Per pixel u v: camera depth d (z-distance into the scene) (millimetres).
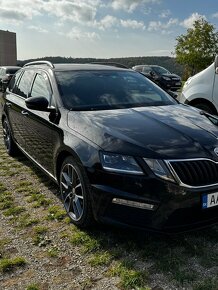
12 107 5859
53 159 4090
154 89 4922
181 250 3197
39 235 3516
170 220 2998
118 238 3408
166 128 3477
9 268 2994
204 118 3971
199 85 7328
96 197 3178
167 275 2838
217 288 2652
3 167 5793
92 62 5727
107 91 4480
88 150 3311
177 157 3018
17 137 5820
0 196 4539
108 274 2875
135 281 2756
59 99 4207
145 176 2975
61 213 3977
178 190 2936
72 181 3660
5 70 20109
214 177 3055
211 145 3232
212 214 3123
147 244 3293
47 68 5020
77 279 2826
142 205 2986
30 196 4535
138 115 3846
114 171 3076
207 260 3035
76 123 3703
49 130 4176
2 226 3742
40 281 2814
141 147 3096
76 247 3289
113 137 3264
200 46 40625
